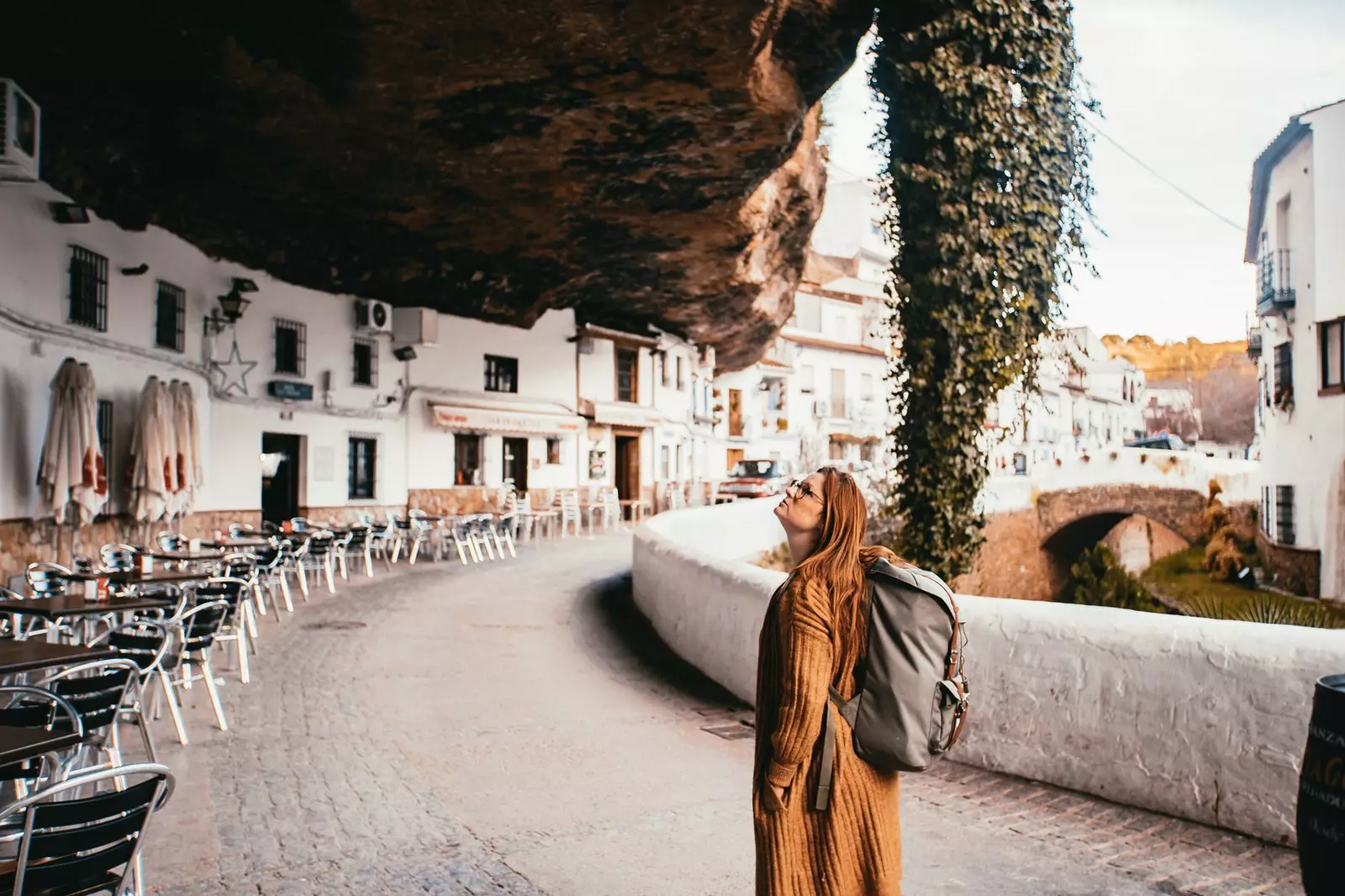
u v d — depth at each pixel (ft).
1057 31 36.42
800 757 8.16
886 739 8.09
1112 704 16.75
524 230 55.31
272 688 25.86
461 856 14.58
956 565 37.24
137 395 42.91
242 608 29.12
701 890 13.42
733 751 20.56
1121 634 16.81
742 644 25.54
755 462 102.37
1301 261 69.41
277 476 59.47
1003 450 142.51
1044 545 88.48
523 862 14.33
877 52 37.99
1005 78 36.14
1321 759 8.63
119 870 13.58
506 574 52.65
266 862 14.21
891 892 8.23
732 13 31.40
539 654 31.22
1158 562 87.20
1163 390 274.36
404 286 63.67
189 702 24.27
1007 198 36.22
